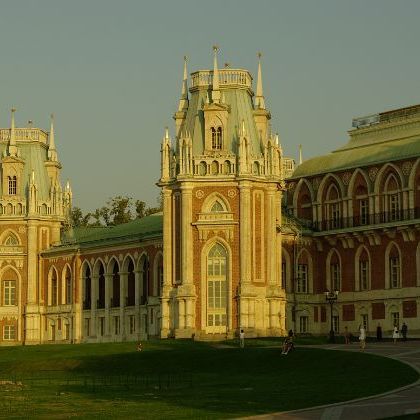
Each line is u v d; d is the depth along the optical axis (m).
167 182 117.12
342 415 51.97
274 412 54.53
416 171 123.19
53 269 141.62
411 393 59.97
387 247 125.31
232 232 114.38
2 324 141.00
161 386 73.69
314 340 111.00
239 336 112.12
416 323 121.62
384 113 135.88
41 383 79.38
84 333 138.62
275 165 117.06
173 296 115.38
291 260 128.62
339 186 131.00
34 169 143.38
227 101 118.19
